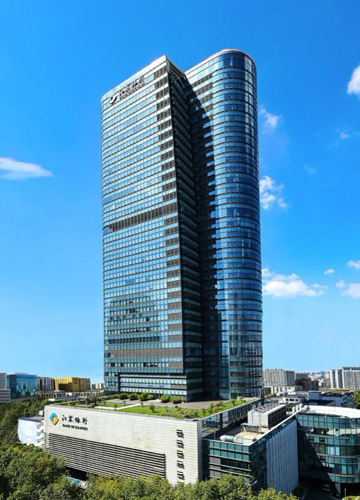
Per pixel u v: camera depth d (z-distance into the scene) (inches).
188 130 7780.5
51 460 4087.1
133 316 7175.2
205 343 6958.7
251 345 6707.7
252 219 7150.6
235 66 7455.7
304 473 4589.1
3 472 3772.1
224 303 6860.2
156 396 6505.9
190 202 7317.9
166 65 7391.7
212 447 3880.4
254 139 7495.1
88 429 5068.9
